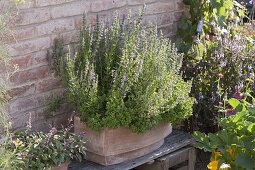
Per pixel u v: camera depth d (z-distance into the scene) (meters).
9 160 1.99
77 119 2.43
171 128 2.68
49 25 2.51
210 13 3.22
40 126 2.55
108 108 2.33
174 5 3.13
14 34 2.37
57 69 2.54
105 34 2.50
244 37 3.15
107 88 2.45
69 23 2.60
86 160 2.47
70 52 2.62
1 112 2.14
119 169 2.40
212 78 2.98
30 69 2.46
